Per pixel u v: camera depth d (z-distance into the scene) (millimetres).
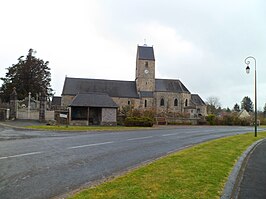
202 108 76938
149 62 72875
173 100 72812
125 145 14633
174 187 6316
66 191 6258
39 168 8391
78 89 67062
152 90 72250
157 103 71500
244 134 25734
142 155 11523
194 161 9602
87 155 11023
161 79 75375
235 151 13062
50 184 6754
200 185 6586
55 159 9906
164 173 7656
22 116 40375
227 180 7391
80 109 41094
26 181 6922
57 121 35625
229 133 26578
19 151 11367
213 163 9406
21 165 8688
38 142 14773
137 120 37094
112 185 6398
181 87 74562
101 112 39875
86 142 15359
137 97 70000
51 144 14055
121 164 9492
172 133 24172
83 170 8383
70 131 24469
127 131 26094
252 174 8836
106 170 8500
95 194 5695
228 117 52188
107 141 16203
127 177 7184
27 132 21875
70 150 12141
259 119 57625
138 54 72812
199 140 18531
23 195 5867
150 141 17000
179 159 9922
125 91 70938
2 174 7496
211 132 27109
